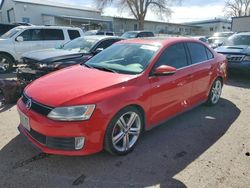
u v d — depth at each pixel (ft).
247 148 12.31
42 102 10.12
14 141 12.50
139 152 11.74
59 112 9.67
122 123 10.99
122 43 15.38
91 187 9.29
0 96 20.18
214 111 17.47
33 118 10.12
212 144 12.67
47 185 9.33
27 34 32.50
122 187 9.32
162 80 12.63
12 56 31.53
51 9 103.40
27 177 9.76
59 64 20.07
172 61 13.82
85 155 10.90
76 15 112.37
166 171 10.32
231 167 10.67
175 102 13.87
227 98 20.94
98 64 13.85
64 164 10.63
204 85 16.47
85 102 9.81
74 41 26.63
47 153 10.82
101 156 11.25
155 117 12.67
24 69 20.75
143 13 134.82
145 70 12.16
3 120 15.21
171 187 9.37
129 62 13.15
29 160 10.89
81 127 9.71
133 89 11.18
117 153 11.10
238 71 27.89
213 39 63.67
